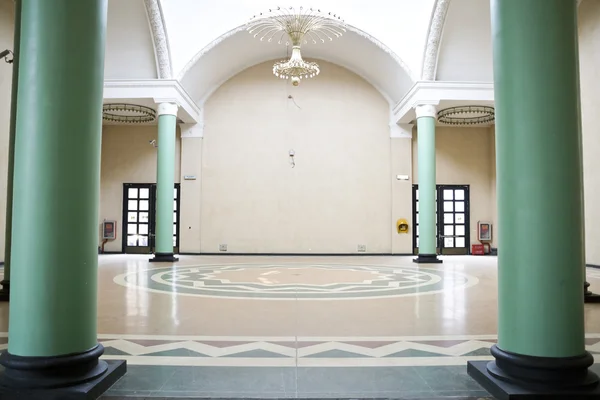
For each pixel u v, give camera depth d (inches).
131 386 134.0
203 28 624.7
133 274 437.7
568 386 123.0
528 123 131.0
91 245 136.3
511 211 133.3
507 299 134.0
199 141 740.0
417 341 188.7
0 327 214.2
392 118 748.0
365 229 739.4
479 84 609.6
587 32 561.6
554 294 127.2
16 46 298.2
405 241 735.7
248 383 137.0
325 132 747.4
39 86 130.0
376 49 642.2
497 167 139.8
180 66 619.5
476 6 547.5
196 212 733.3
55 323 127.4
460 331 207.2
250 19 622.2
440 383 138.1
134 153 757.3
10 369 127.0
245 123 745.6
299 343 184.9
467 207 765.3
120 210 751.1
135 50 595.2
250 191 739.4
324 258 679.7
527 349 128.4
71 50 132.8
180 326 215.2
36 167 128.6
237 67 741.3
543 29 131.5
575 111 132.0
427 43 590.6
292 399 124.6
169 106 604.1
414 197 748.6
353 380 140.1
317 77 752.3
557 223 128.2
